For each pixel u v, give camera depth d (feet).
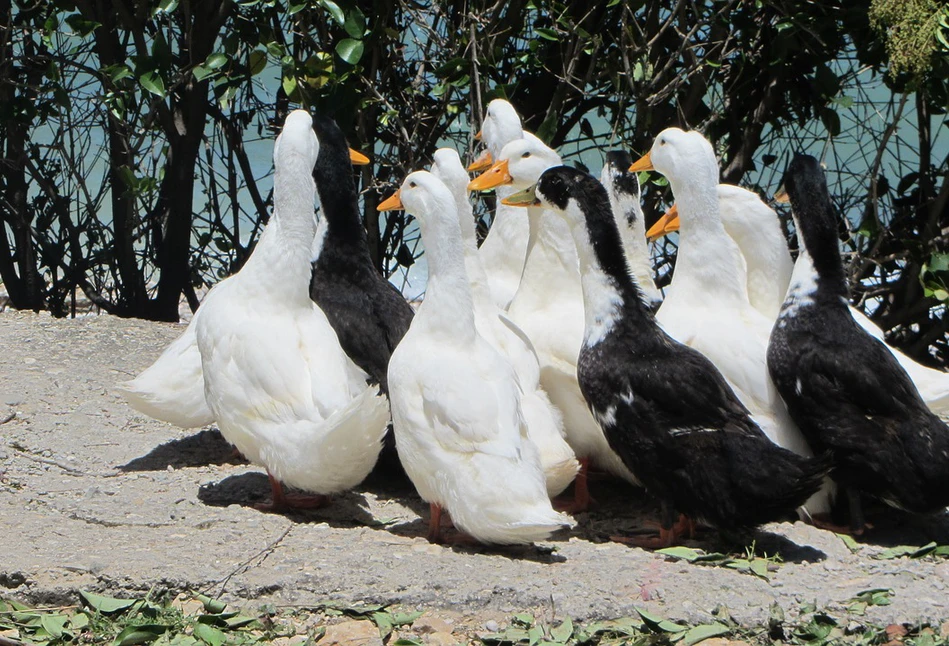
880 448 19.12
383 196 36.35
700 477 17.98
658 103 34.19
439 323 18.39
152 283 43.09
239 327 19.69
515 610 16.26
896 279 36.14
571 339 21.16
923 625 16.16
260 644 15.30
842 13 32.42
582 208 19.15
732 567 17.94
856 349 19.49
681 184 21.20
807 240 20.18
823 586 17.19
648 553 18.51
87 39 40.40
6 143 39.60
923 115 34.63
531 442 18.22
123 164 37.86
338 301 22.06
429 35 33.42
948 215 35.27
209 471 22.13
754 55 34.60
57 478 21.45
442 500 17.87
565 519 16.80
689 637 15.52
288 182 20.17
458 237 18.43
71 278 39.34
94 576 16.76
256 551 17.76
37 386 26.61
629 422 18.53
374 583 16.65
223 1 33.99
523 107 36.11
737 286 21.20
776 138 36.73
